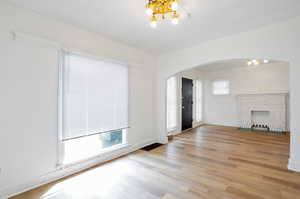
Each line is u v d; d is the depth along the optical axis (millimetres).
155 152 3139
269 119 5066
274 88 5000
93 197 1702
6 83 1717
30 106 1881
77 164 2312
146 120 3643
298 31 2137
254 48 2502
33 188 1878
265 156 2824
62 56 2156
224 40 2799
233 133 4781
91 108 2469
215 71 6309
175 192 1761
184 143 3771
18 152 1792
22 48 1825
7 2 1728
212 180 2010
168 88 4559
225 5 1837
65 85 2166
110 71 2789
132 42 3016
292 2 1788
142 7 1877
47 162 2014
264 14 2059
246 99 5434
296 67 2154
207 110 6578
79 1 1747
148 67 3703
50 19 2070
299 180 1969
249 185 1879
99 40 2652
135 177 2119
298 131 2180
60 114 2141
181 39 2893
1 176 1683
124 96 3045
